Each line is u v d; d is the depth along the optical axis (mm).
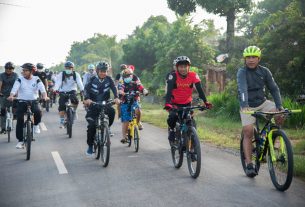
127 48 43844
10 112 10820
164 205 5160
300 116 12727
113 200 5406
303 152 8797
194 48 30688
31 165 7688
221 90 28422
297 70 15086
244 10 35531
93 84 8102
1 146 9930
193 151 6582
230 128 13414
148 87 32500
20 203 5379
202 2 34406
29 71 8672
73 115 11398
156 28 43656
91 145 8242
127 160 8109
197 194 5602
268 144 5992
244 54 6262
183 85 7055
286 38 15422
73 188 6027
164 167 7410
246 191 5707
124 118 9570
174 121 7062
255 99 6383
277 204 5102
